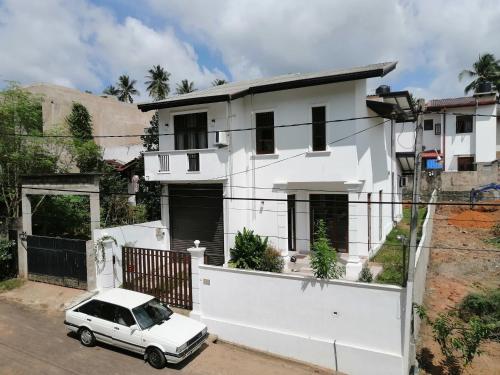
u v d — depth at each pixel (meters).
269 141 15.68
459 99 34.56
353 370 9.55
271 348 10.62
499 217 26.08
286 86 14.38
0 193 17.53
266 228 15.65
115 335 10.05
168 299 12.61
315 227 15.98
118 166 23.59
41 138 18.66
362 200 14.34
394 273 13.02
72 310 10.91
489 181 28.66
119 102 29.58
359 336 9.53
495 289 15.23
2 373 9.04
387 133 19.77
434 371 10.22
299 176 14.88
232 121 15.27
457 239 22.17
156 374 9.22
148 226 16.41
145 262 13.20
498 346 11.58
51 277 14.64
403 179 26.36
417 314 10.80
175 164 16.31
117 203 19.48
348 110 13.84
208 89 21.06
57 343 10.67
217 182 15.86
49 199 18.11
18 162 17.33
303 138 14.74
